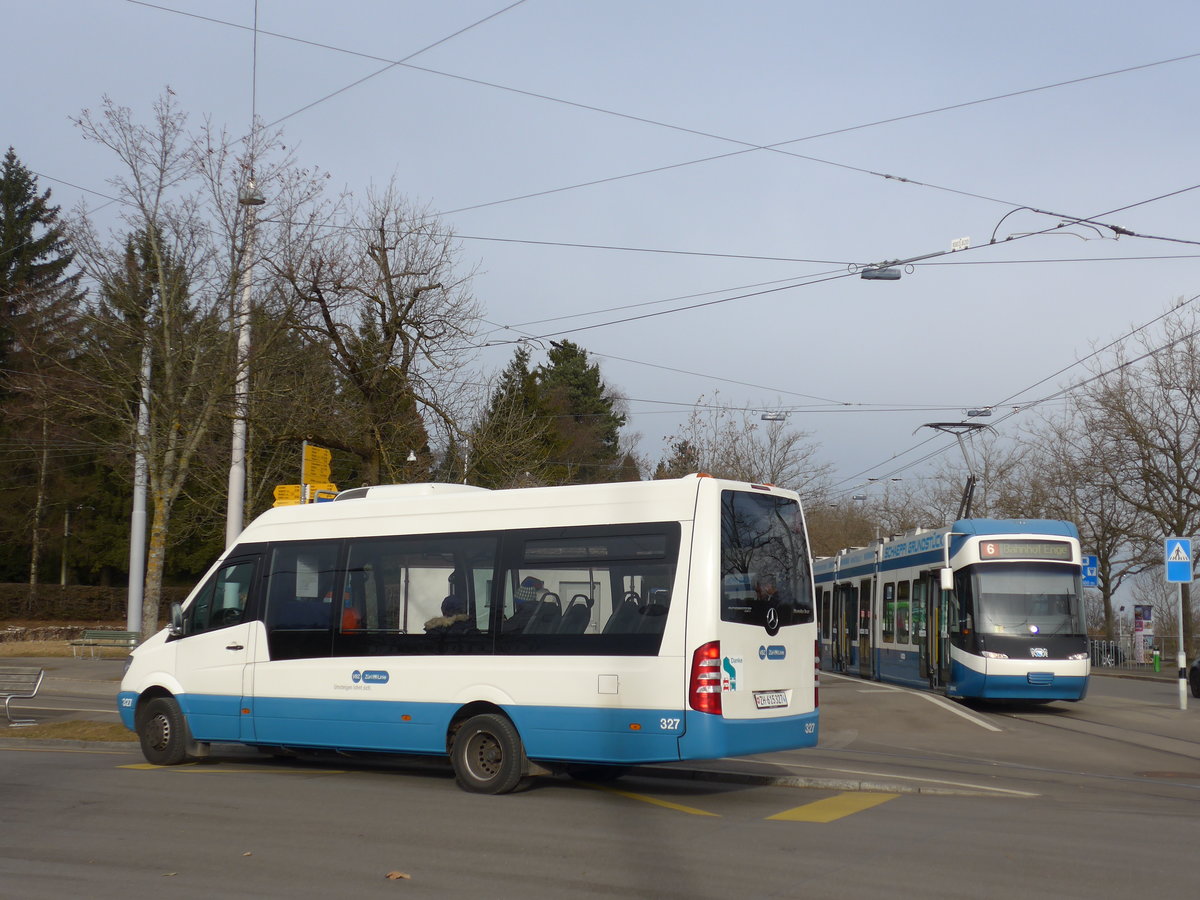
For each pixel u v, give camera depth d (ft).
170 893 23.82
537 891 24.00
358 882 24.80
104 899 23.31
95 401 72.74
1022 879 24.99
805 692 37.68
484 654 37.63
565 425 229.45
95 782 39.27
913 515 224.12
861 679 98.99
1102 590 160.45
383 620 39.93
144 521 102.06
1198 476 133.18
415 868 26.13
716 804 35.60
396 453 84.74
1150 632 158.61
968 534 77.10
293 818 32.40
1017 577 74.74
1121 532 146.92
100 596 169.27
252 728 41.91
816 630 38.68
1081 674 72.90
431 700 38.19
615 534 36.27
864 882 24.72
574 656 35.99
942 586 76.38
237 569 43.62
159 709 44.01
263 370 72.38
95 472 173.68
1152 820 32.78
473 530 38.96
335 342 78.64
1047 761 50.78
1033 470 175.22
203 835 29.89
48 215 175.22
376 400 82.28
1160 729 64.64
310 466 68.95
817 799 36.88
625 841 29.22
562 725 35.78
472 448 88.53
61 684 85.35
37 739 51.42
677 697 34.17
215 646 43.19
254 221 69.41
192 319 68.90
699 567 34.71
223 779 40.27
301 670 41.06
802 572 38.63
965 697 80.69
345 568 41.14
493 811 33.73
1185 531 133.90
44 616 164.45
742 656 35.01
